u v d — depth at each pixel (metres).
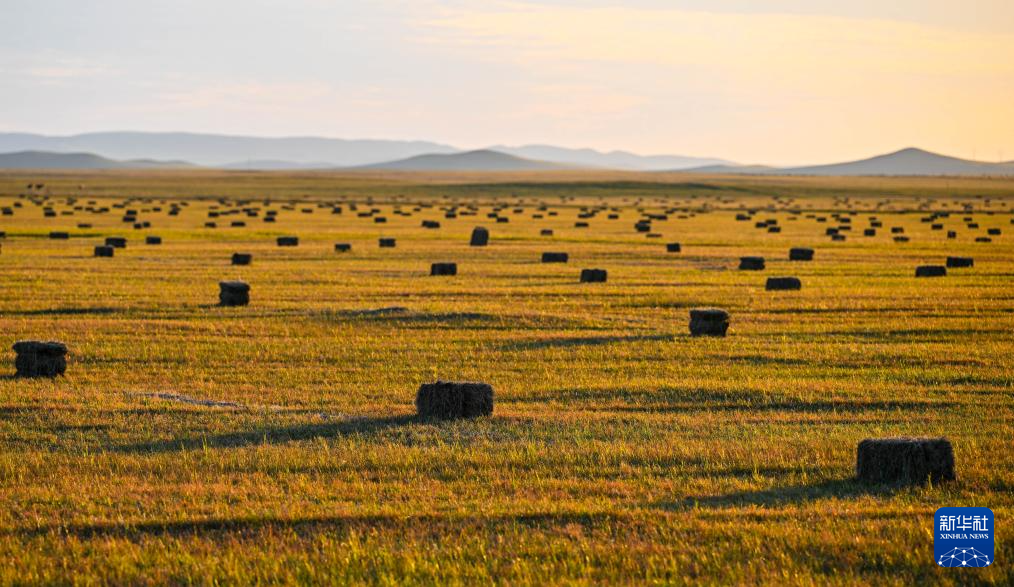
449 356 40.53
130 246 98.94
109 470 23.44
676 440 26.30
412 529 19.28
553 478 22.73
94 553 18.19
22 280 66.38
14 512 20.48
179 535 19.11
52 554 18.20
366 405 31.23
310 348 42.19
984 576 16.98
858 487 22.05
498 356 40.56
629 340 44.62
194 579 17.06
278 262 83.38
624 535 18.97
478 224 148.38
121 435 26.86
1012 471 23.09
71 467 23.77
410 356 40.56
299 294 60.84
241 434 27.03
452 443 26.09
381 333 46.41
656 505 20.83
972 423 28.88
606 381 35.28
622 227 143.25
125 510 20.52
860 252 98.06
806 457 24.36
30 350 35.53
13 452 25.06
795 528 19.06
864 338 45.84
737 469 23.52
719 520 19.64
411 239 112.62
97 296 58.84
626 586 16.64
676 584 16.67
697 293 62.19
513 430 27.52
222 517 19.83
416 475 23.05
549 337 45.12
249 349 41.91
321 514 19.98
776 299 59.34
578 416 29.47
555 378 36.00
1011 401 32.03
